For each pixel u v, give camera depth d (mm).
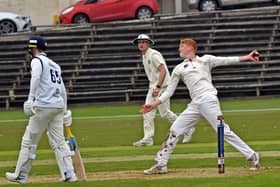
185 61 41375
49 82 38406
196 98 40812
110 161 48500
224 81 111875
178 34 120812
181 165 44719
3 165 49250
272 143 57594
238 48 119062
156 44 119375
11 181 39125
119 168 44781
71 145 39312
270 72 113500
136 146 58688
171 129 41281
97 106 107188
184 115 41125
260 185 34531
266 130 68562
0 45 118938
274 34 120812
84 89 111938
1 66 115938
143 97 110188
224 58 41000
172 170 42656
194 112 40938
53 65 38844
